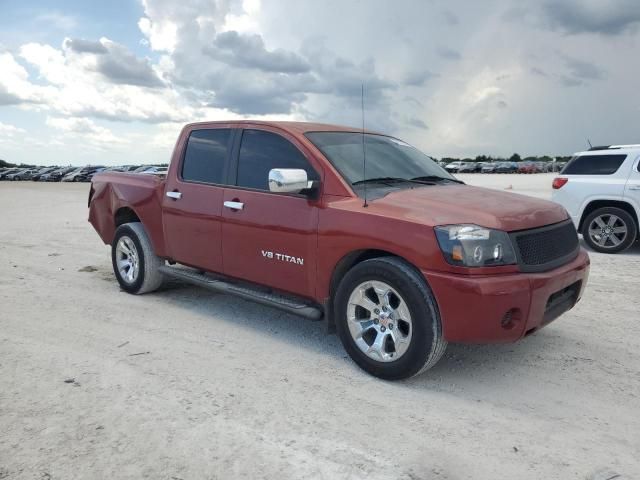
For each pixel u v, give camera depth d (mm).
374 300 4113
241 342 4820
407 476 2842
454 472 2887
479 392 3865
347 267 4340
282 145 4840
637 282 7078
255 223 4793
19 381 3900
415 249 3773
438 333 3777
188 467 2889
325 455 3020
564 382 4047
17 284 6883
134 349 4590
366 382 4004
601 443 3195
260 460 2959
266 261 4777
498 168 70250
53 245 10039
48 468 2859
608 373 4207
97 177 7047
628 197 9023
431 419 3457
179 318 5504
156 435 3193
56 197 26078
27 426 3277
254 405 3598
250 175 5016
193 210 5406
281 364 4320
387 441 3180
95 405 3551
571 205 9625
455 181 5168
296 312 4520
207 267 5391
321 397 3736
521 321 3711
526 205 4238
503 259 3703
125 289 6484
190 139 5742
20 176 75250
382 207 4082
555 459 3025
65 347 4605
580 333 5105
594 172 9477
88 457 2961
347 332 4184
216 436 3197
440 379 4082
